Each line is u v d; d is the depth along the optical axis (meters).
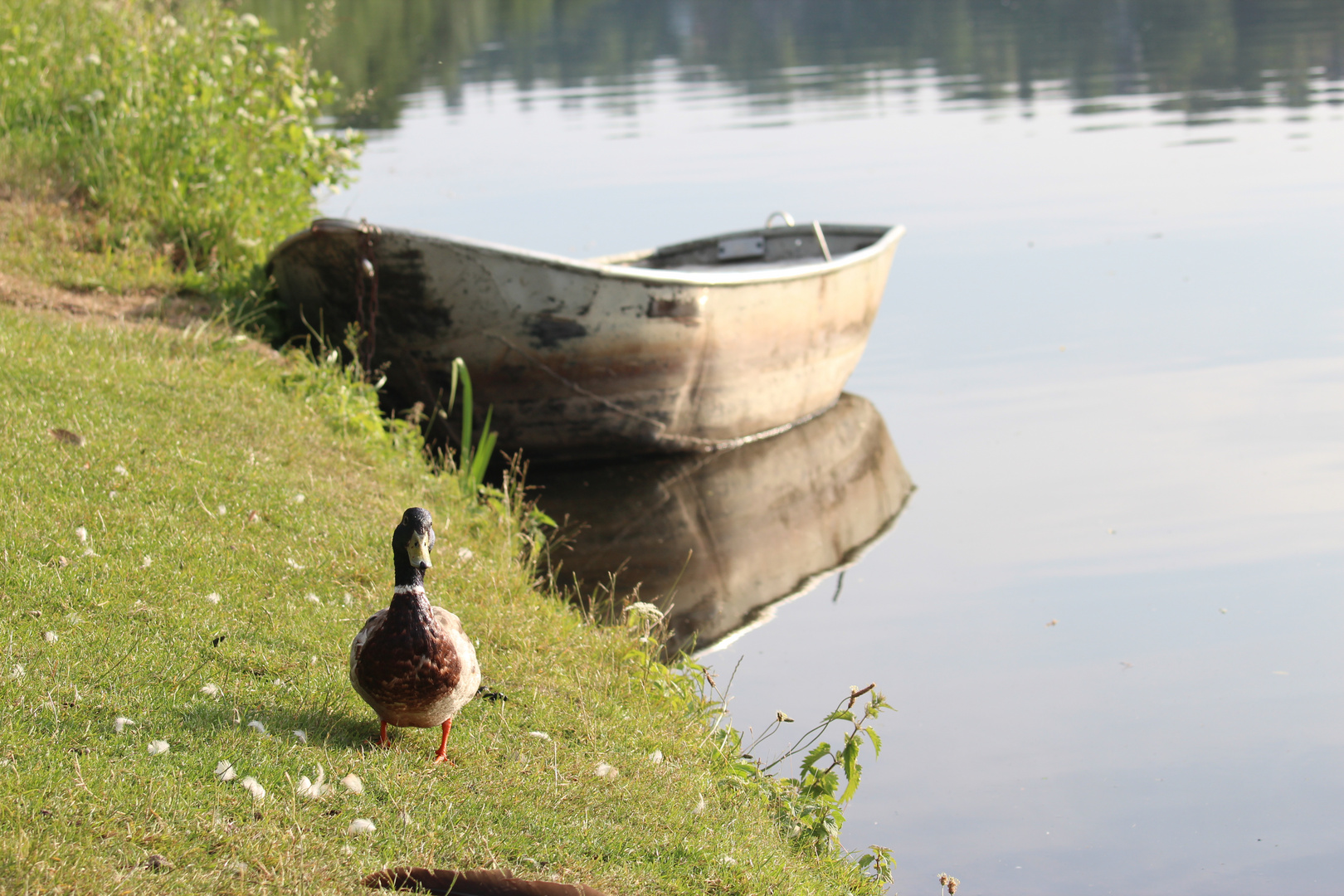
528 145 23.02
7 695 3.86
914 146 21.92
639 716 5.33
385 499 7.12
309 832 3.51
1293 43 30.28
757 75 33.16
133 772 3.57
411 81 30.31
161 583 5.10
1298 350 11.66
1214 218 16.20
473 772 4.21
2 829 3.16
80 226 10.84
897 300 14.09
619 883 3.69
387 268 9.13
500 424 9.92
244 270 11.04
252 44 12.65
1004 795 5.51
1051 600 7.51
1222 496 8.80
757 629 7.33
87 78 11.88
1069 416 10.62
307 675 4.68
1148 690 6.37
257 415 7.66
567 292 9.24
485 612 5.94
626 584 7.91
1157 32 34.66
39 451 6.07
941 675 6.64
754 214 17.20
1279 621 7.02
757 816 4.65
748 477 10.09
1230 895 4.78
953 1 49.31
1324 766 5.63
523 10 52.88
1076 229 16.19
